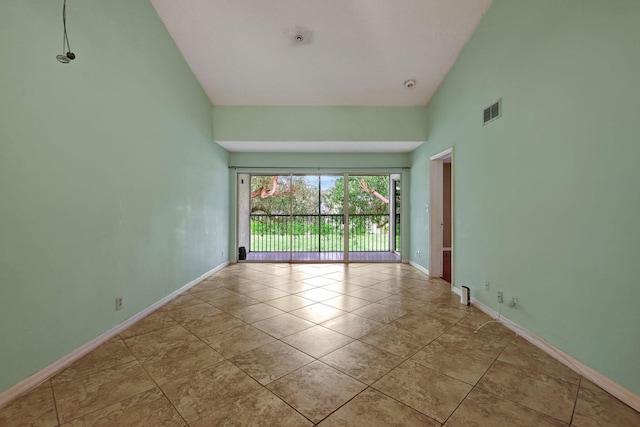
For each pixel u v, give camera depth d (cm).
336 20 345
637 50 164
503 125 288
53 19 199
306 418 155
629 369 168
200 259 457
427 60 402
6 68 169
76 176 219
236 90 468
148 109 312
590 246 193
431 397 173
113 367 207
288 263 622
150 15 315
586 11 195
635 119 165
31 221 185
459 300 365
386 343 246
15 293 176
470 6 318
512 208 275
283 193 736
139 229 298
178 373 199
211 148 502
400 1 320
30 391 179
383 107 510
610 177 179
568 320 211
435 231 495
